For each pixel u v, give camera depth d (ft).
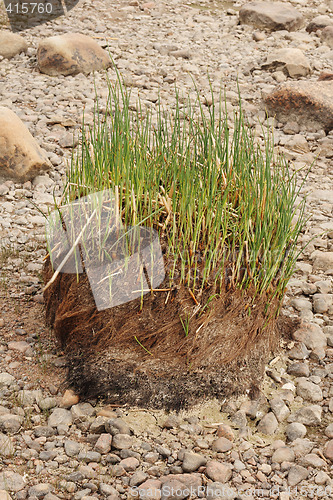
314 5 18.42
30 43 14.75
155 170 7.35
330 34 15.39
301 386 7.38
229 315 7.16
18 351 7.52
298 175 10.09
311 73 13.62
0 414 7.00
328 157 10.59
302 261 8.74
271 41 15.49
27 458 6.76
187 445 6.93
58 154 10.13
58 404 7.14
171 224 7.26
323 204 9.56
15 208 9.27
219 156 7.61
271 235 7.30
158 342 7.09
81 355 7.22
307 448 6.94
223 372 7.18
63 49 12.85
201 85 12.75
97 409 7.11
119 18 16.85
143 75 13.03
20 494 6.55
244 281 7.23
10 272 8.36
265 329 7.41
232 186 7.52
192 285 7.10
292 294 8.30
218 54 14.62
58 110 11.16
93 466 6.76
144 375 7.12
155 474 6.74
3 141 9.52
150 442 6.93
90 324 7.17
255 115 11.69
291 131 11.19
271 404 7.22
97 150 7.49
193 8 18.02
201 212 7.14
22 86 12.32
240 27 16.34
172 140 7.70
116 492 6.61
